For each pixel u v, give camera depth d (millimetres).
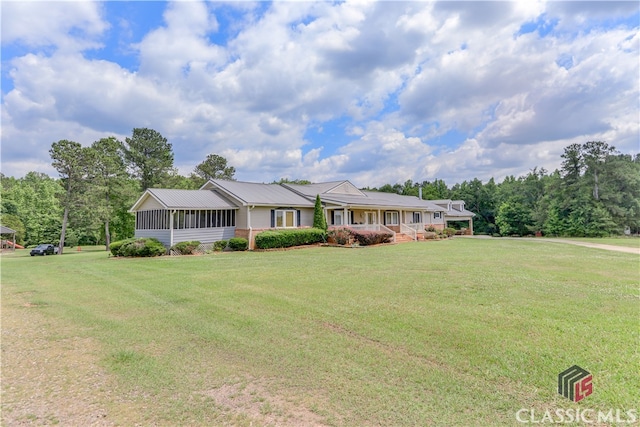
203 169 52938
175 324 6074
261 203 21719
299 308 6910
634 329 5250
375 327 5621
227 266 13281
